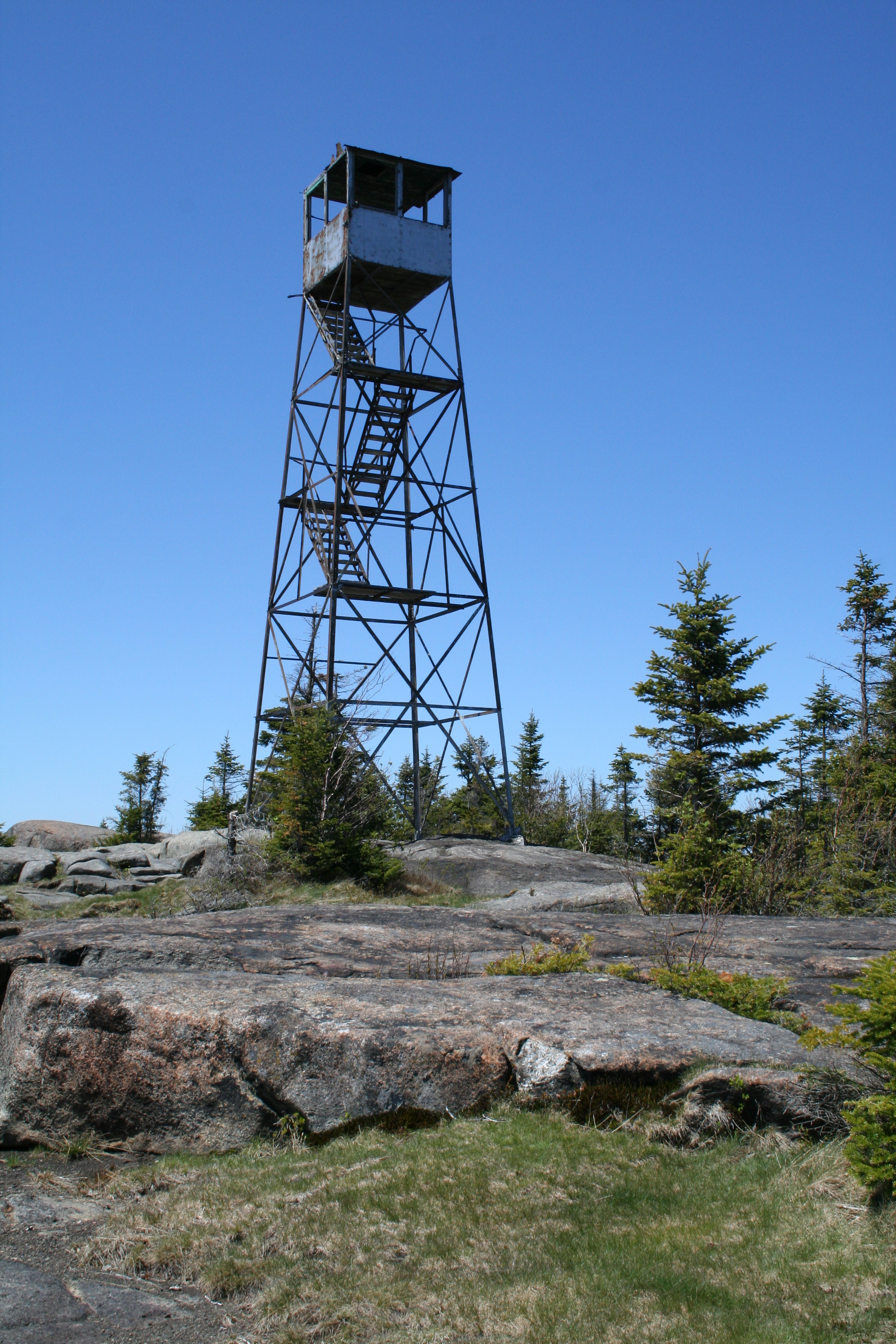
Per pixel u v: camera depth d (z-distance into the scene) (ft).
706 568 99.96
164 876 101.14
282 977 36.14
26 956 39.14
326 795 78.84
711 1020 31.45
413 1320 20.42
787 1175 24.63
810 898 85.30
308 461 94.43
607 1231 22.99
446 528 95.61
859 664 139.85
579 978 36.17
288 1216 24.50
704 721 94.94
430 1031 30.09
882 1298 19.67
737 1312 19.81
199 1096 30.42
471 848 85.61
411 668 102.89
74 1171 29.63
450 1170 25.79
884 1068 23.67
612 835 137.80
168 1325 20.77
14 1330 20.25
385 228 92.63
